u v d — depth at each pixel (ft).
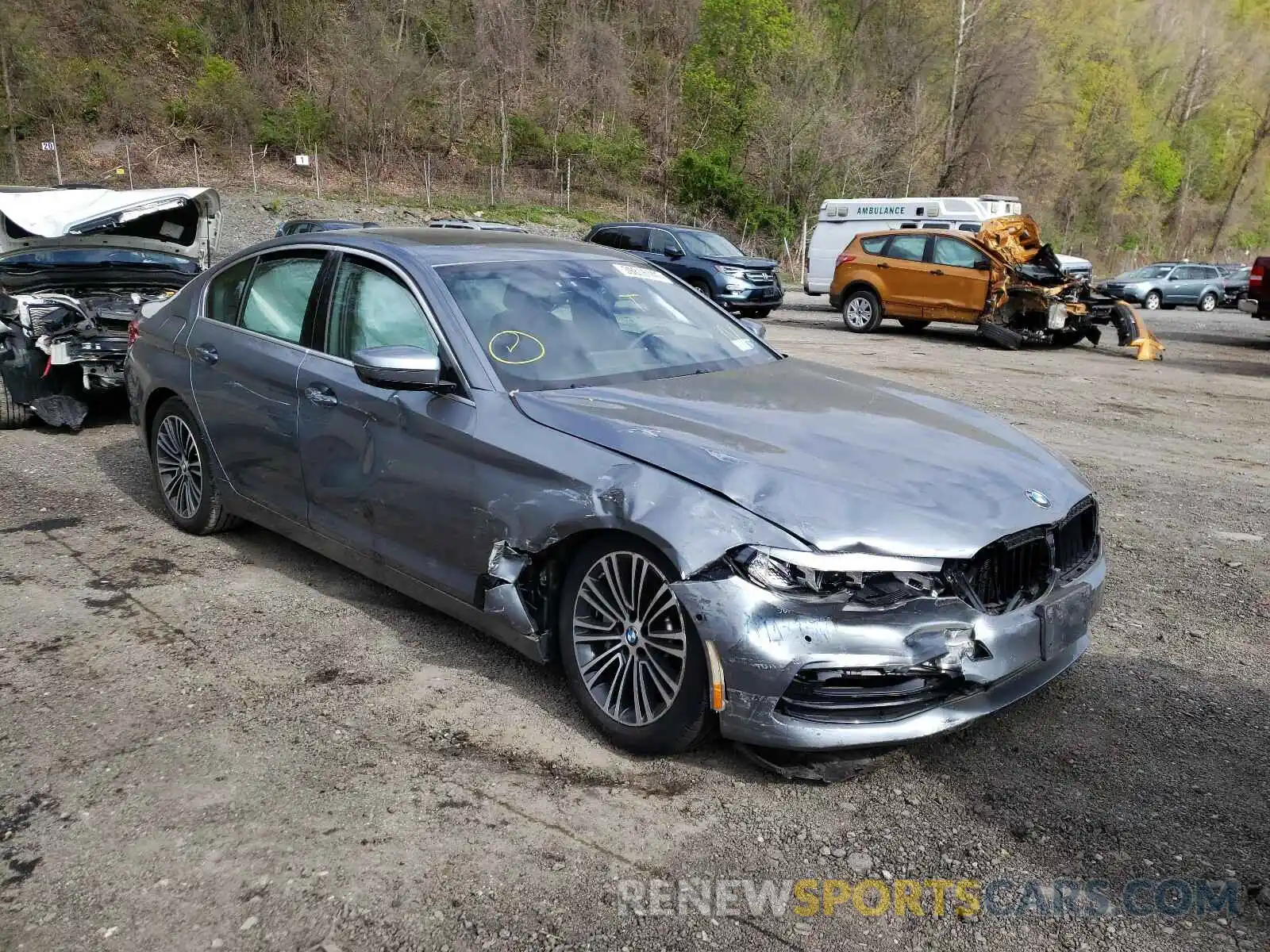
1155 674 12.53
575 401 11.23
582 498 10.12
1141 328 47.60
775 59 142.31
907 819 9.36
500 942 7.64
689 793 9.66
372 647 12.65
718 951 7.63
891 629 9.01
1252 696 12.01
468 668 12.15
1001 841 9.06
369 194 119.14
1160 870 8.70
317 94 133.90
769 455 10.00
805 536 8.96
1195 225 245.24
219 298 15.87
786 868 8.62
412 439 11.93
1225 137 255.29
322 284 13.91
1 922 7.71
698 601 9.20
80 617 13.37
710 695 9.34
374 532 12.67
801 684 9.08
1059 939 7.84
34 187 25.94
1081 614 10.34
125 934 7.61
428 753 10.25
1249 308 49.90
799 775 9.70
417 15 142.82
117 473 20.33
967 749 10.61
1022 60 161.38
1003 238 49.60
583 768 10.03
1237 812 9.57
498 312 12.49
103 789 9.47
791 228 134.10
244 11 133.08
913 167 149.48
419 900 8.07
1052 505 10.23
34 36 113.29
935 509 9.48
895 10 168.35
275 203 103.24
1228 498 21.27
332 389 13.03
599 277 14.20
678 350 13.43
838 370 14.43
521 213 122.01
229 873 8.33
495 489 10.97
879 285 53.47
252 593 14.34
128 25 123.44
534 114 145.79
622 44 160.04
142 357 16.93
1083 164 196.95
